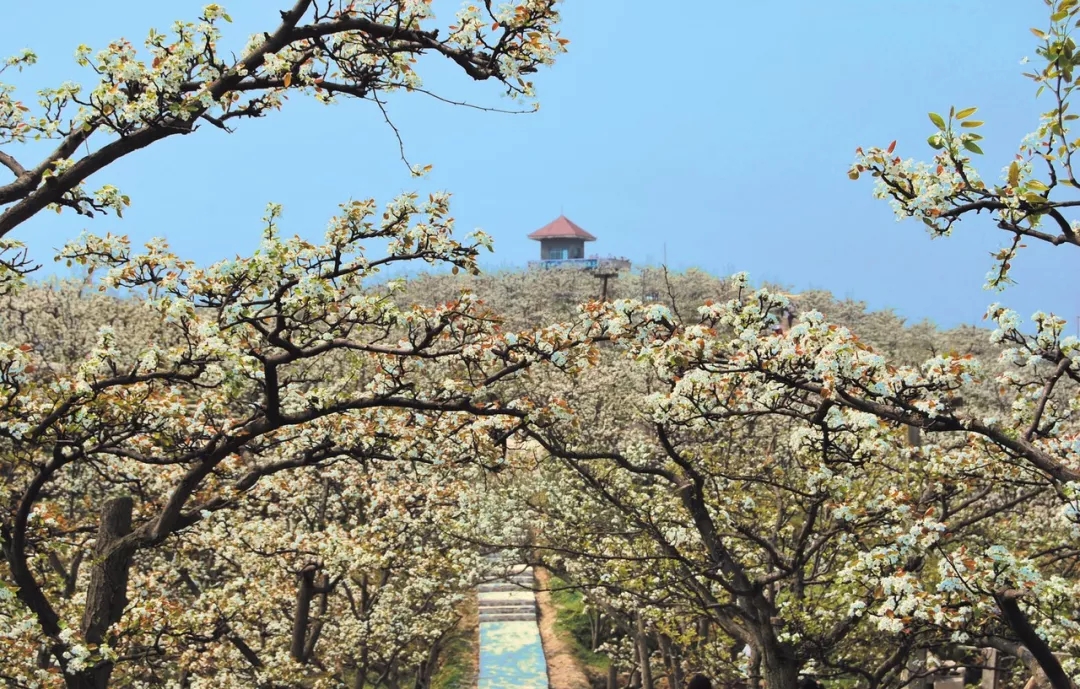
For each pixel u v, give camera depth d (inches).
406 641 858.1
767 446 643.5
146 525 381.4
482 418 413.1
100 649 346.3
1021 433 287.9
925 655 500.4
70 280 1062.4
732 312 309.7
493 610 1350.9
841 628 470.3
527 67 309.1
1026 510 582.2
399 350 353.7
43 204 295.7
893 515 380.2
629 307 331.6
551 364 363.3
